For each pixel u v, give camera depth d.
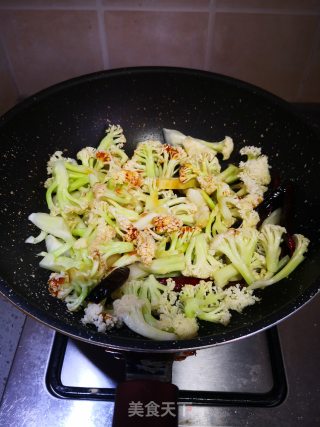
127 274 0.33
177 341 0.23
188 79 0.38
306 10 0.38
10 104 0.44
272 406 0.31
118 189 0.37
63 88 0.36
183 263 0.34
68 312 0.31
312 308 0.35
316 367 0.33
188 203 0.38
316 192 0.33
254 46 0.42
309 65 0.43
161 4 0.38
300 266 0.31
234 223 0.38
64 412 0.31
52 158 0.38
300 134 0.35
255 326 0.24
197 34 0.41
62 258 0.33
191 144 0.40
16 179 0.35
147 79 0.38
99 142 0.42
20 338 0.34
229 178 0.40
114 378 0.33
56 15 0.39
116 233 0.35
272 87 0.46
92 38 0.41
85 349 0.34
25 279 0.31
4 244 0.31
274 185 0.38
